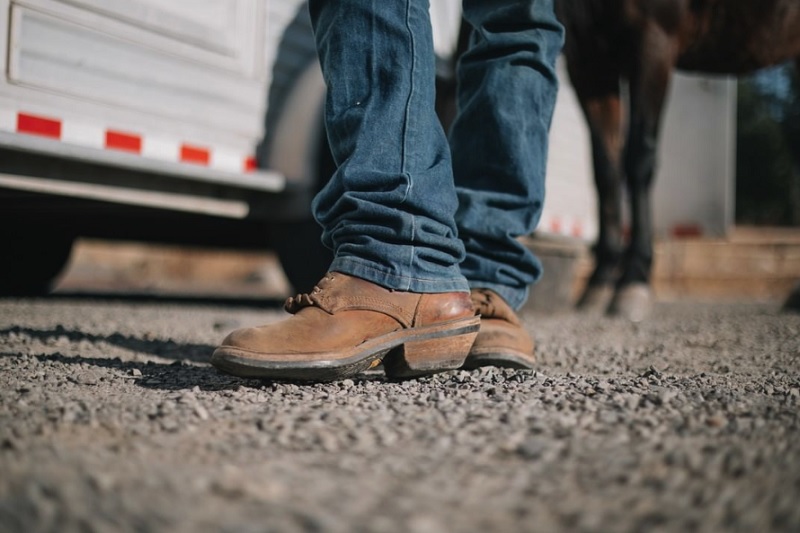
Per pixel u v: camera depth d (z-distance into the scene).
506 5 1.78
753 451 1.04
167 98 2.92
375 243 1.53
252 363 1.46
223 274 11.53
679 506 0.83
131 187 2.96
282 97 3.41
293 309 1.58
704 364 2.18
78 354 2.07
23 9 2.47
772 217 17.27
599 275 4.51
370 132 1.52
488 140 1.77
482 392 1.46
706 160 6.71
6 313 3.40
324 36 1.59
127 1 2.76
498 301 1.78
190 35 2.99
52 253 4.75
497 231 1.76
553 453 1.02
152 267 11.23
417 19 1.55
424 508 0.81
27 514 0.79
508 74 1.76
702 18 4.27
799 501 0.85
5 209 3.60
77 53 2.63
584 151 5.38
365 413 1.26
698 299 7.45
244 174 3.17
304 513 0.79
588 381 1.63
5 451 1.01
